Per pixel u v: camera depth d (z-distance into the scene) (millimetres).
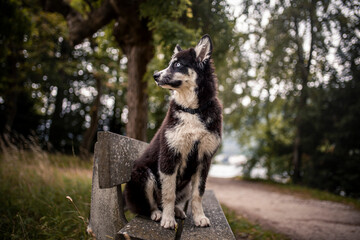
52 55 12523
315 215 5586
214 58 6250
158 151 2354
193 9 4895
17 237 2424
